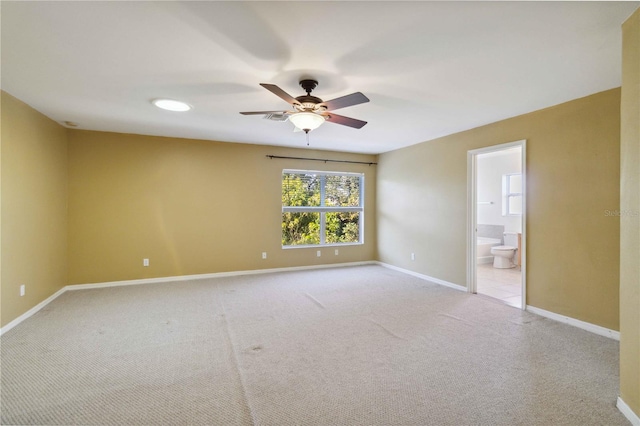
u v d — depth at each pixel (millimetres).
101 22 1798
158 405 1864
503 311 3553
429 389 2041
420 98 3055
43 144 3652
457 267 4508
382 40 1984
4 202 2932
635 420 1686
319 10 1675
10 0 1584
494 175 6887
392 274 5410
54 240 3953
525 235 3572
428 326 3107
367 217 6371
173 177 4867
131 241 4648
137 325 3100
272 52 2139
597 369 2295
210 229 5113
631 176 1731
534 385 2088
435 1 1593
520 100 3127
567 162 3193
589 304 3021
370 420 1743
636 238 1695
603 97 2908
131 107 3350
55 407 1833
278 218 5602
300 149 5742
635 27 1683
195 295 4121
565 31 1883
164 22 1795
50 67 2387
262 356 2482
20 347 2609
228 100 3115
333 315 3406
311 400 1922
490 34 1917
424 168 5109
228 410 1823
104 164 4496
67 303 3752
